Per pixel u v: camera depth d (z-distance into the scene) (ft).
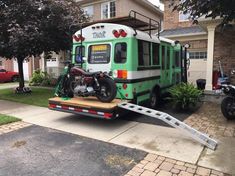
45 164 13.41
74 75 22.90
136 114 24.99
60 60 54.24
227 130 19.53
